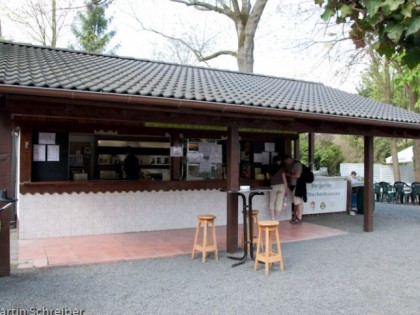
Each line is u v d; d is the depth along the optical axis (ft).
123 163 31.50
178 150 30.73
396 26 7.69
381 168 81.61
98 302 14.92
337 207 39.29
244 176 34.24
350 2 8.46
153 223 29.45
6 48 29.07
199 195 31.14
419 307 14.93
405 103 69.21
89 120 27.37
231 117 22.22
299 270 19.62
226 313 14.08
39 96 16.72
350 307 14.84
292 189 34.55
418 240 27.17
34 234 25.99
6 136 17.15
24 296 15.39
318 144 95.45
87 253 22.24
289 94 30.71
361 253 23.30
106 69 25.91
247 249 21.54
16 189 28.86
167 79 25.86
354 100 36.24
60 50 31.81
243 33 52.65
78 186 27.04
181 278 18.10
